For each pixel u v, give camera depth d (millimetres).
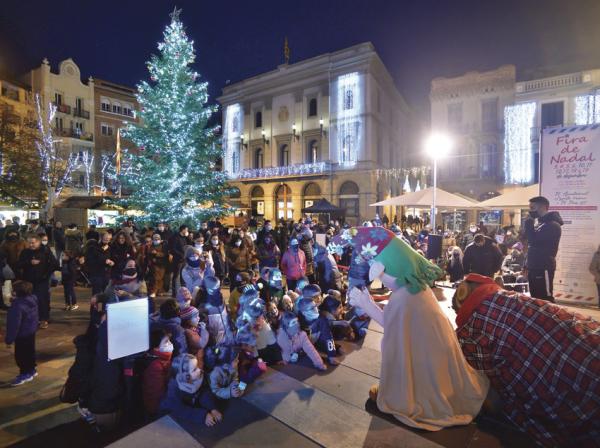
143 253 9172
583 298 6973
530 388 2861
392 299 3320
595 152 6789
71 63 38062
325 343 4484
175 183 16328
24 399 4062
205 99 17578
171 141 16547
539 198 6008
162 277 9266
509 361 3008
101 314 3600
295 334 4430
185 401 3352
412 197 13883
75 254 8828
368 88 28438
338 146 29781
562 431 2770
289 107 32688
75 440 3281
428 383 3117
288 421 3213
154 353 3547
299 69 31828
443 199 13109
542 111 26078
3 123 23922
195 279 6391
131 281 4863
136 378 3520
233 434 3037
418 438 2906
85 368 3420
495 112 28266
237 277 6078
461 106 29297
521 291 7703
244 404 3494
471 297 3326
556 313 2973
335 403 3486
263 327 4461
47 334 6293
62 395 3467
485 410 3277
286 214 32375
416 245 12281
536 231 5988
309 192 31438
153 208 16250
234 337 4410
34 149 25188
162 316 3832
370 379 4023
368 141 28391
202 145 17438
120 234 8000
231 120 36906
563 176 7082
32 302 4516
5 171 23391
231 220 23641
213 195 17734
